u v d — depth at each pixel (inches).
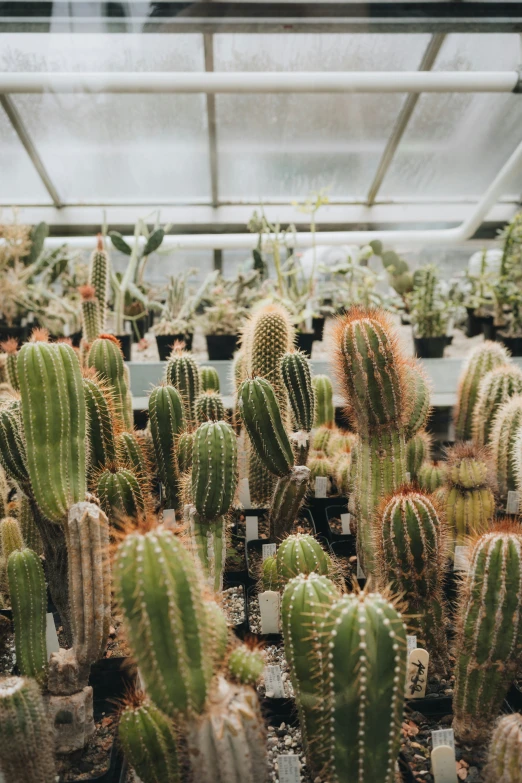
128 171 185.9
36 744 51.4
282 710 66.2
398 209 190.4
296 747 62.5
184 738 48.1
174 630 41.3
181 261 205.0
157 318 214.1
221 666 48.4
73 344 175.8
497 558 57.9
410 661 66.0
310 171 185.8
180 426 91.9
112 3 118.2
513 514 102.0
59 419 60.7
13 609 64.6
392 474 75.1
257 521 98.8
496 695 60.6
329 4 128.8
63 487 61.2
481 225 185.0
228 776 43.7
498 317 175.9
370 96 157.8
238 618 81.7
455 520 88.9
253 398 79.6
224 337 168.6
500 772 49.9
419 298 172.1
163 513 95.9
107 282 164.1
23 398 60.2
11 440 66.5
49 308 177.6
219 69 143.6
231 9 127.2
